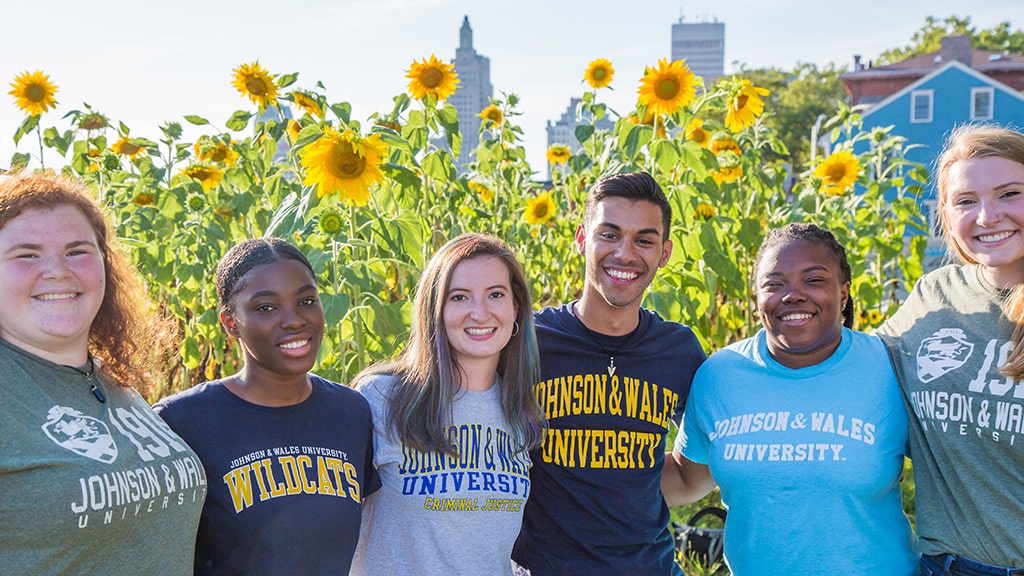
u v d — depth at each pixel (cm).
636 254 302
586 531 298
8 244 207
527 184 752
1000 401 252
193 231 508
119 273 239
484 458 278
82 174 612
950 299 280
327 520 245
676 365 315
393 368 293
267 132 534
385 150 390
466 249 283
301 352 249
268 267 248
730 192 602
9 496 191
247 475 240
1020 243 261
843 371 286
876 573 279
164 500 213
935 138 3278
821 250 285
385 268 484
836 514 278
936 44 5922
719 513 486
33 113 605
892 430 281
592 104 616
